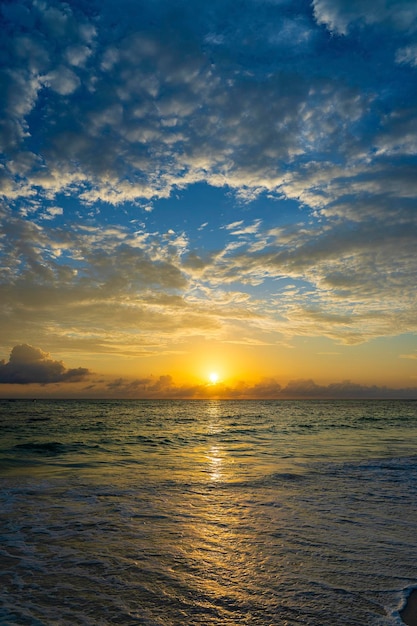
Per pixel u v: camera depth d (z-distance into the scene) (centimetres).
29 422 3922
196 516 786
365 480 1161
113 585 495
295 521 755
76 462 1504
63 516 780
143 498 927
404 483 1121
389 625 406
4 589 482
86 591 479
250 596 467
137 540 653
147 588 487
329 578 514
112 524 733
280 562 565
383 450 1923
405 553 599
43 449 1867
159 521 753
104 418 4922
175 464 1459
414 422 4591
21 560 570
